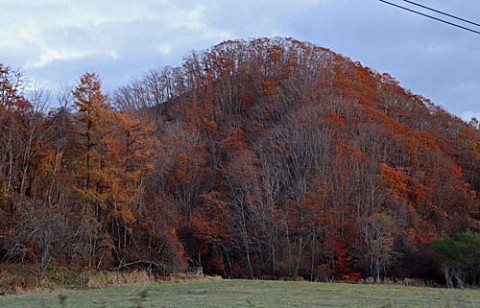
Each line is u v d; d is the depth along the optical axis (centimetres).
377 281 4178
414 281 4131
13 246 3538
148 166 4491
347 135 6050
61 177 4200
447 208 5434
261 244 5009
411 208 5059
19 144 4250
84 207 4091
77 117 4225
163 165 5275
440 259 4250
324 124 6094
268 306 2020
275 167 5506
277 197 5309
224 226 5062
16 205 3812
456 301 2117
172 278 3966
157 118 6400
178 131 5928
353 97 6962
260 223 5019
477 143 6669
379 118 6462
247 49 8594
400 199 5166
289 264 4744
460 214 5372
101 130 4266
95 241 4091
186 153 5722
